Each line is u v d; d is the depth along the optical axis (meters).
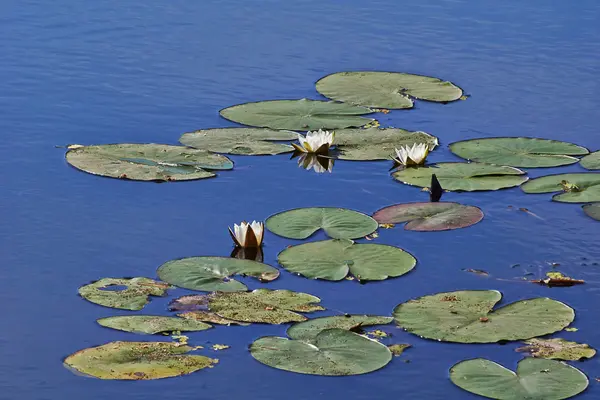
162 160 10.55
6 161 10.40
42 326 7.19
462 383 6.54
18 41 14.51
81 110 11.98
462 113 12.39
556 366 6.73
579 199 9.75
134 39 14.82
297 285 7.92
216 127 11.66
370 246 8.60
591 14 16.56
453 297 7.69
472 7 16.95
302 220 9.13
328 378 6.59
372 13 16.53
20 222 8.96
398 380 6.59
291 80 13.37
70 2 16.66
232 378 6.56
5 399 6.28
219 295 7.65
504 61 14.29
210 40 14.89
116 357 6.74
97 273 8.05
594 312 7.59
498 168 10.57
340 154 10.98
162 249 8.54
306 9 16.69
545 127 11.92
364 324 7.28
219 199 9.66
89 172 10.13
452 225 9.15
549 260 8.53
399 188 10.12
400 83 13.27
